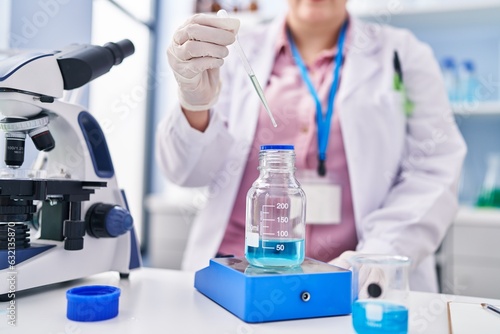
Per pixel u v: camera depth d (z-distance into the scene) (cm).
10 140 74
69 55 76
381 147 125
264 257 66
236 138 127
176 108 107
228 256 79
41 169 90
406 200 117
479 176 242
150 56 297
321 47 138
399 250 102
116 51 83
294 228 68
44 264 73
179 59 84
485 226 191
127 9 262
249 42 142
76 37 170
